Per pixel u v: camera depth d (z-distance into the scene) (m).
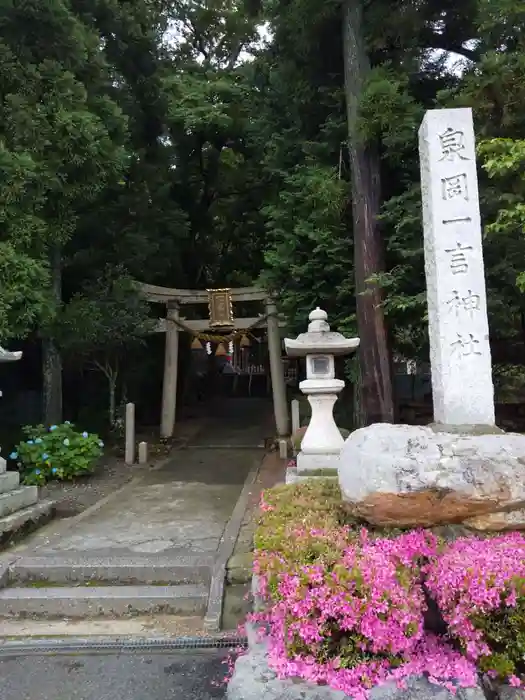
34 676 3.48
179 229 13.60
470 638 2.71
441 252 4.37
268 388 23.44
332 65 9.56
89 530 6.14
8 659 3.70
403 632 2.71
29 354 12.77
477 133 7.04
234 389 25.06
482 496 3.22
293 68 9.73
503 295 7.79
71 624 4.29
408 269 7.91
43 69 7.93
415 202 8.00
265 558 3.18
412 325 8.55
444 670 2.68
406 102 7.77
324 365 6.34
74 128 7.70
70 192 8.30
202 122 13.83
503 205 6.84
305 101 9.66
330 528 3.44
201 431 15.75
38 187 7.57
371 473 3.36
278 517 3.79
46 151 7.80
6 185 7.12
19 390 12.60
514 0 6.63
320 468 6.00
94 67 9.10
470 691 2.58
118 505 7.47
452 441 3.44
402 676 2.66
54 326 9.57
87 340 10.07
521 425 10.16
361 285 8.16
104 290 10.90
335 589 2.77
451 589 2.79
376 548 3.07
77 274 11.38
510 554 2.89
